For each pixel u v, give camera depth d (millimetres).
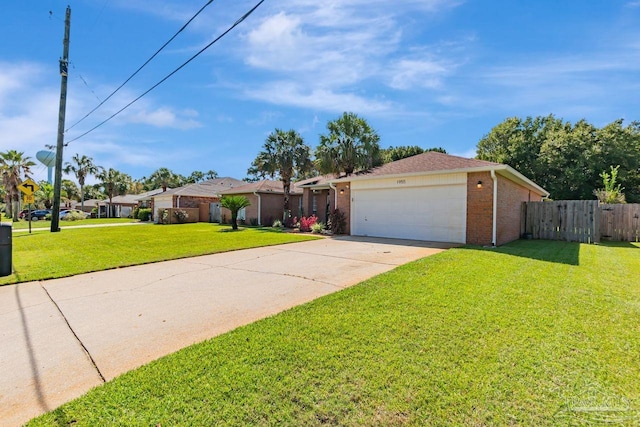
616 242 11508
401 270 6047
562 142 24469
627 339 3080
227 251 9500
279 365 2666
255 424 1994
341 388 2340
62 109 16344
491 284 5012
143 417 2066
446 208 11070
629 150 23438
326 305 4117
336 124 18234
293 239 12422
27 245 11016
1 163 35781
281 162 19359
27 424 2051
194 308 4316
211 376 2521
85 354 3033
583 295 4461
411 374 2500
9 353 3070
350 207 14078
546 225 12555
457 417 2029
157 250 9672
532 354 2789
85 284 5715
